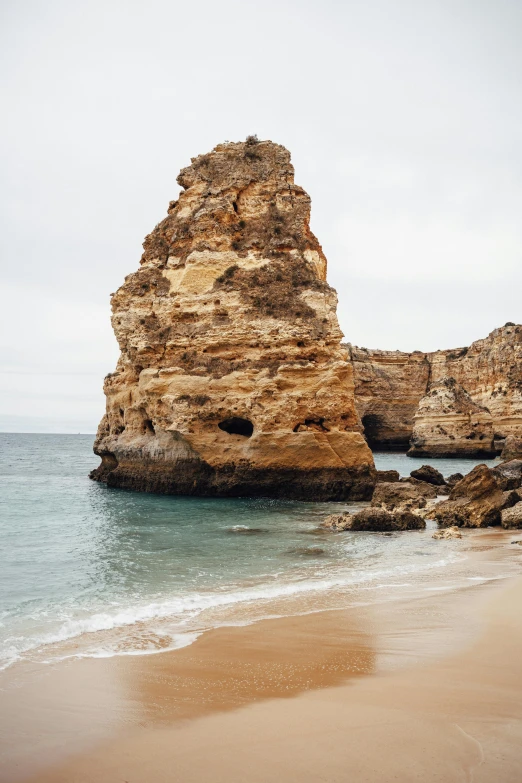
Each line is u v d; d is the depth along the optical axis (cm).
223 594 1507
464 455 9531
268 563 1912
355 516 2569
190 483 3581
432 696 840
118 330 3978
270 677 938
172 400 3528
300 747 704
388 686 882
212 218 3847
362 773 643
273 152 4059
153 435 3881
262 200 3972
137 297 3922
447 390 10031
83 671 976
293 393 3422
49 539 2281
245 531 2509
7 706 840
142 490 3844
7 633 1188
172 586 1603
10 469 6706
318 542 2283
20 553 2012
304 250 3831
